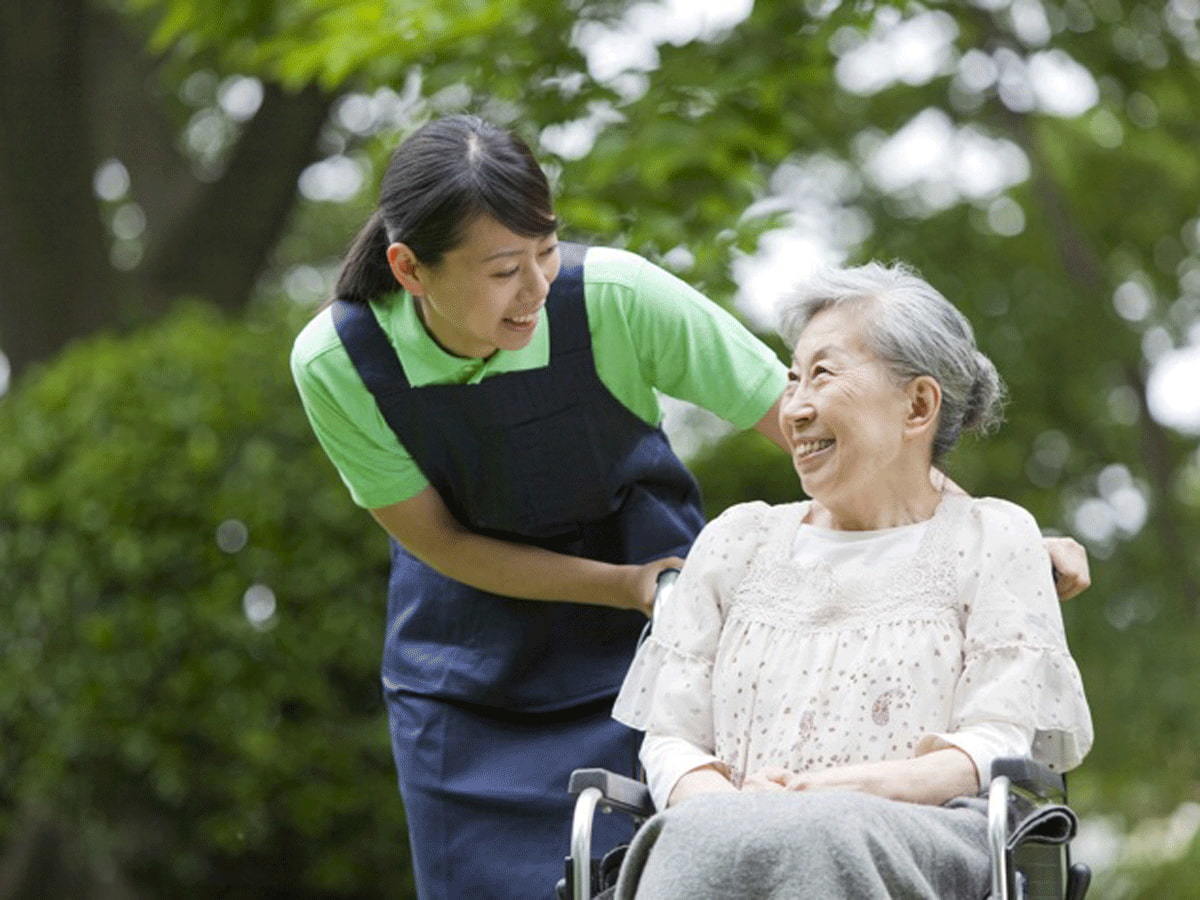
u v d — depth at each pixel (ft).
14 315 34.68
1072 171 38.09
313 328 11.82
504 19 21.68
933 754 9.66
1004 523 10.32
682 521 12.41
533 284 10.79
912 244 36.88
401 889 27.61
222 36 27.63
